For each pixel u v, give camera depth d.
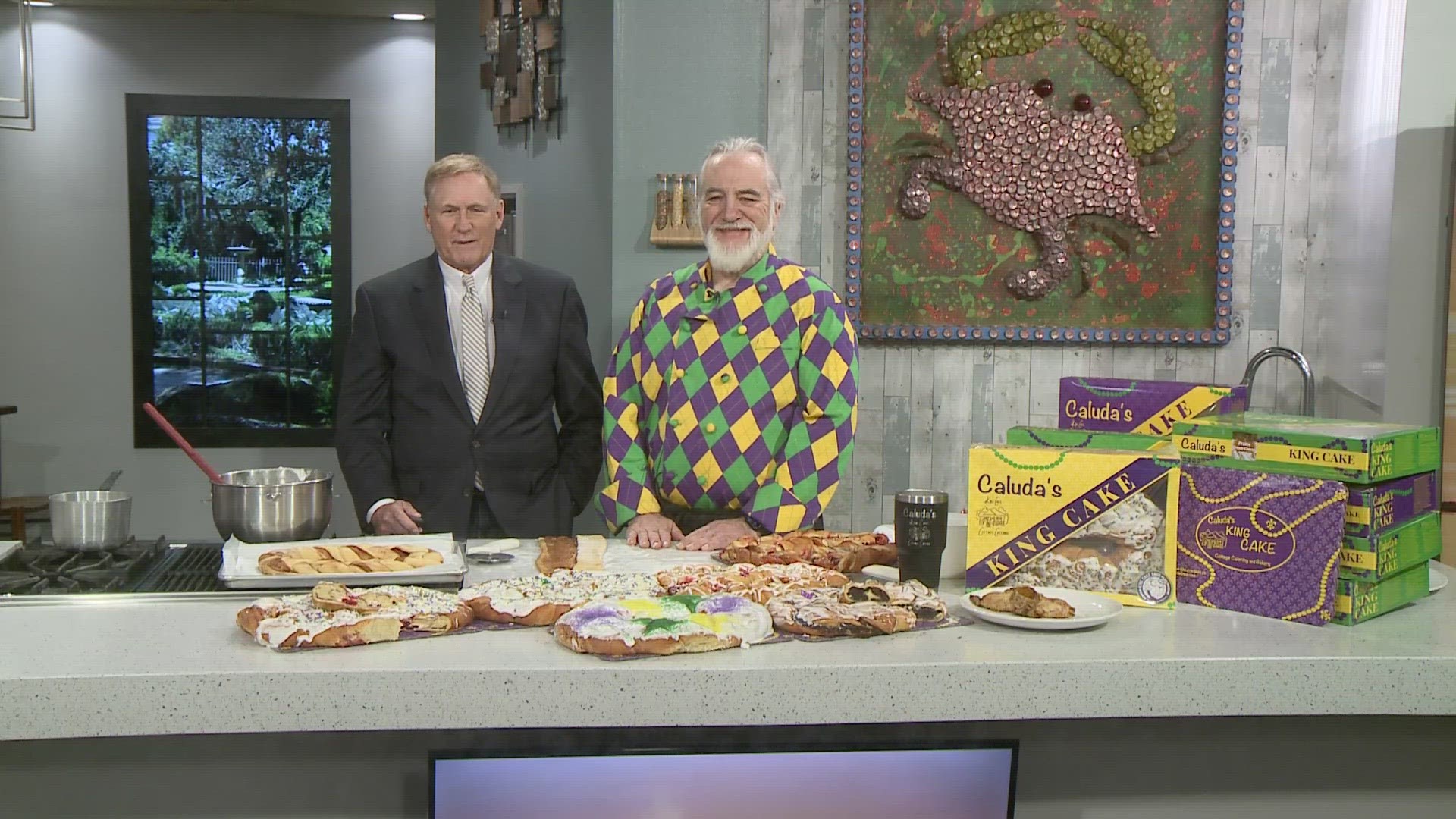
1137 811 1.74
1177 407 2.03
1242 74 3.84
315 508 2.10
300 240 7.11
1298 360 3.11
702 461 2.63
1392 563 1.72
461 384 2.99
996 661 1.48
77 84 6.86
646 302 2.77
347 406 3.00
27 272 6.89
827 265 3.92
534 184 4.68
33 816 1.62
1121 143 3.82
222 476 2.18
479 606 1.67
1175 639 1.58
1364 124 3.63
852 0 3.80
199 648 1.52
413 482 3.00
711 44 3.84
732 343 2.64
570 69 4.34
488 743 1.65
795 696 1.46
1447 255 3.39
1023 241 3.88
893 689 1.47
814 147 3.88
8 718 1.40
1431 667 1.51
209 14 6.92
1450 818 1.76
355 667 1.43
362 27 7.04
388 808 1.66
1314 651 1.53
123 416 7.01
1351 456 1.65
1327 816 1.76
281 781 1.65
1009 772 1.59
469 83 5.39
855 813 1.57
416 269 3.04
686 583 1.78
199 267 7.04
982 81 3.81
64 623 1.66
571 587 1.77
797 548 2.04
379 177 7.11
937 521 1.82
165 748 1.63
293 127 7.04
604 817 1.54
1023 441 1.95
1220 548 1.75
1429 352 3.41
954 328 3.89
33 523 6.84
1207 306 3.87
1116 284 3.88
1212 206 3.84
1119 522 1.76
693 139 3.86
